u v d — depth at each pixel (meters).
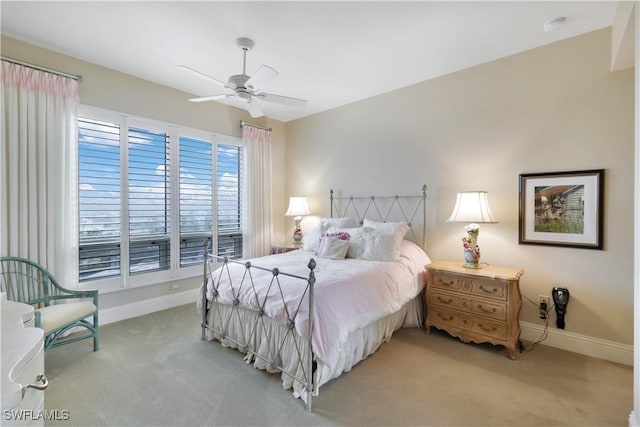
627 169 2.28
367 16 2.22
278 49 2.70
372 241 3.01
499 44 2.61
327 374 1.93
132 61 2.96
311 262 1.83
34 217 2.58
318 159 4.48
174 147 3.64
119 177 3.19
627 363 2.28
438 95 3.26
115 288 3.15
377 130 3.79
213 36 2.49
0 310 1.33
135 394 1.91
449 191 3.19
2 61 2.44
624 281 2.30
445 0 2.04
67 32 2.46
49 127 2.67
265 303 2.15
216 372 2.18
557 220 2.55
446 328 2.71
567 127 2.51
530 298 2.70
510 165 2.80
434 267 2.79
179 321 3.17
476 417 1.72
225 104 4.19
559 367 2.25
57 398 1.86
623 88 2.29
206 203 3.99
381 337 2.55
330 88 3.57
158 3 2.09
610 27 2.33
